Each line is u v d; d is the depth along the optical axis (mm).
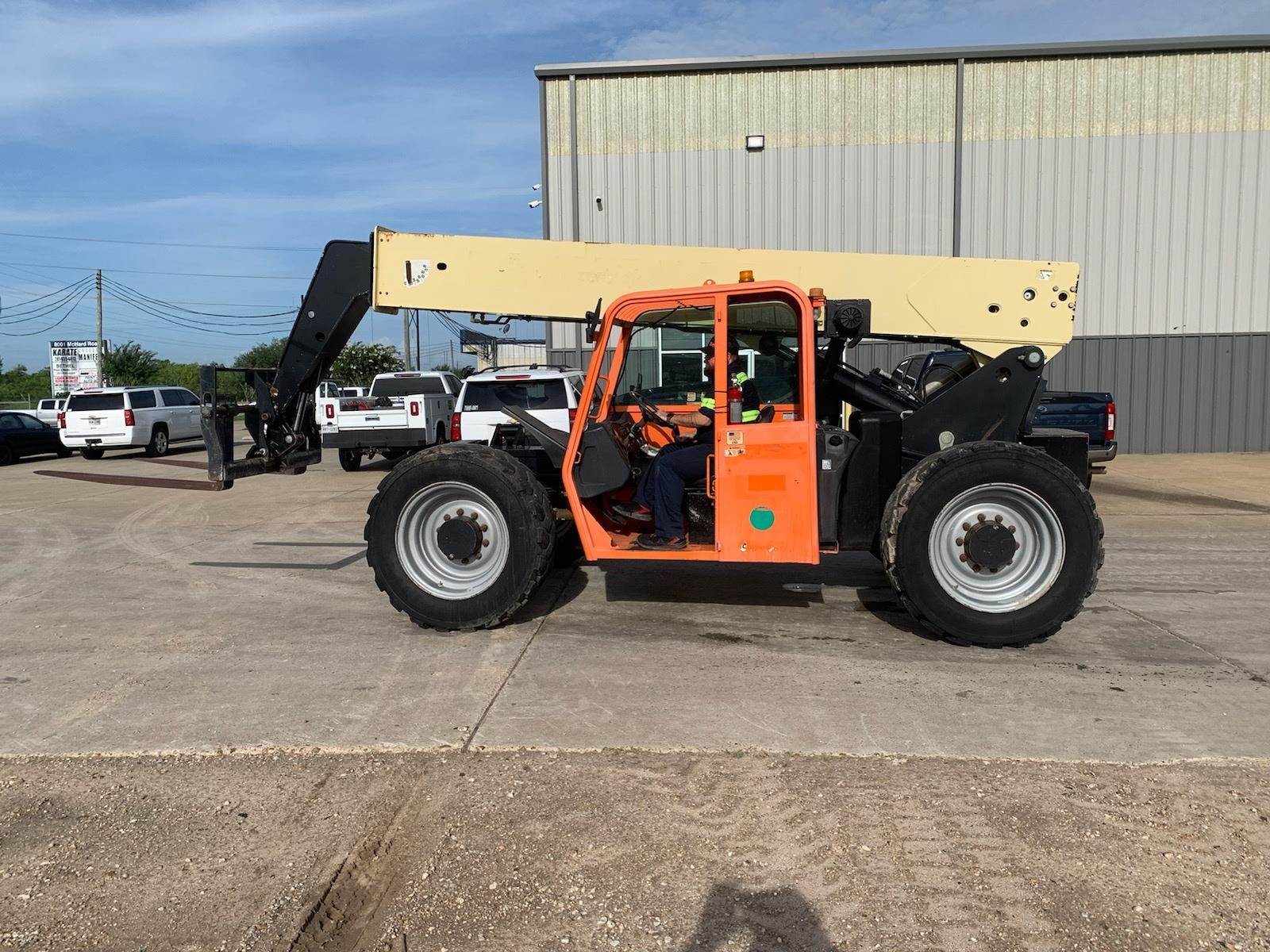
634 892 2658
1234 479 12977
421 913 2578
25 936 2482
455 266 5684
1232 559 7383
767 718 3941
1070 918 2514
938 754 3562
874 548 5133
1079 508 4676
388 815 3127
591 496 5234
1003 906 2566
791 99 17672
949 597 4820
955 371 5820
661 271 5547
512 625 5477
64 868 2824
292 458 6633
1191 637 5148
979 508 4863
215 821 3100
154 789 3346
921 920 2504
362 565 7523
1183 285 17359
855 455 5039
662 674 4539
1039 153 17312
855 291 5453
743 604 5965
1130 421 17609
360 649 5055
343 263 6145
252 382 6586
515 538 5121
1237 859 2799
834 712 4012
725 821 3047
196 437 23000
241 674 4641
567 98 18000
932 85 17359
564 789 3291
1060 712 3986
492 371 14070
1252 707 4047
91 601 6297
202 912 2582
